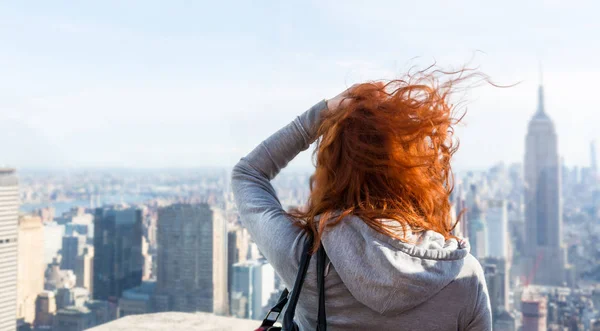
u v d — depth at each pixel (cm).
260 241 85
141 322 211
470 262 78
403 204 77
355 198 78
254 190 94
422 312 74
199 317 217
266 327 87
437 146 81
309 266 79
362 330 76
